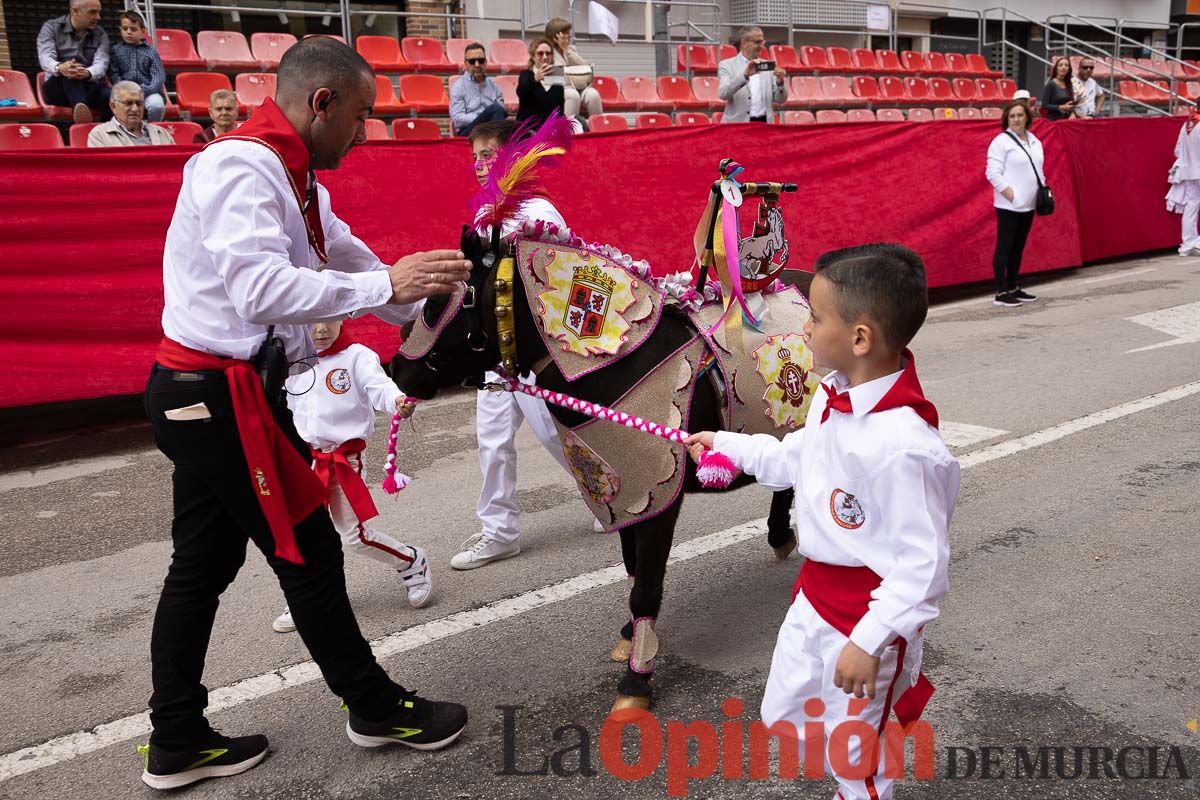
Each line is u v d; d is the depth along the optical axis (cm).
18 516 515
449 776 286
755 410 319
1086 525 445
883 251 215
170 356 261
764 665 340
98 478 572
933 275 1027
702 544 447
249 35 1271
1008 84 1848
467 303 291
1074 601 374
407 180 709
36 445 637
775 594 395
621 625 373
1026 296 1027
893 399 213
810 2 1770
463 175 731
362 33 1323
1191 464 517
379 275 253
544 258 296
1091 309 959
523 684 334
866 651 209
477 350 297
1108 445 552
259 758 296
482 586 413
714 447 256
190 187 251
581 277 301
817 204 929
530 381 342
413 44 1243
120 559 458
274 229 246
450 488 538
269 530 270
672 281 323
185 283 256
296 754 300
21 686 347
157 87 919
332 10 1299
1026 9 2142
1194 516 449
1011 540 433
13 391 598
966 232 1044
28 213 589
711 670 338
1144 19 2344
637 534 310
